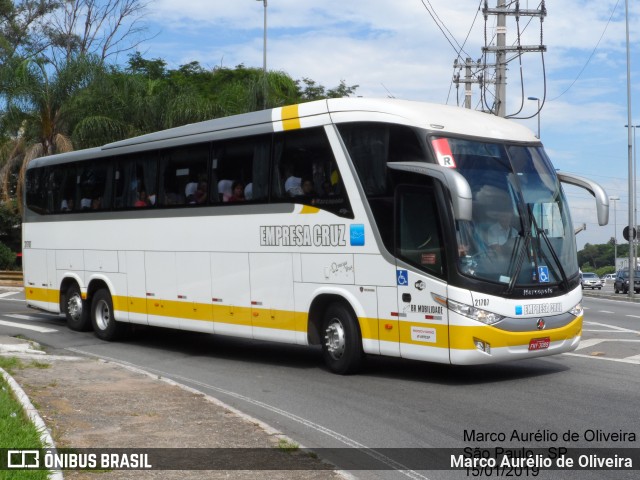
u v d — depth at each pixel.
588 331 18.77
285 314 13.12
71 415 9.18
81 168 17.97
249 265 13.76
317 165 12.65
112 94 33.66
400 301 11.51
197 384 12.02
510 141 12.00
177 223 15.22
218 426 8.73
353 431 8.91
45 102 32.53
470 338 10.83
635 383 11.42
